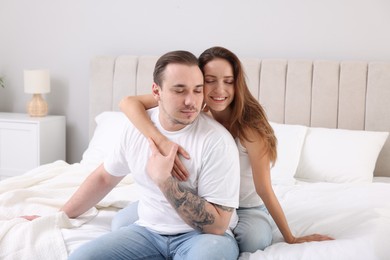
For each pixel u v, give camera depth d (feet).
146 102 6.64
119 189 8.43
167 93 5.65
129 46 13.32
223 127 6.02
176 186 5.58
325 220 7.00
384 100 11.10
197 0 12.67
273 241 6.63
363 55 11.74
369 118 11.22
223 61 6.02
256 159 6.28
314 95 11.50
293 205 7.70
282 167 9.95
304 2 11.96
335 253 5.75
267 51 12.32
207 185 5.71
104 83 12.96
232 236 6.09
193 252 5.52
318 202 7.80
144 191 6.22
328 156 10.21
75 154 14.17
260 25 12.30
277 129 10.64
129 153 6.23
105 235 5.98
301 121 11.62
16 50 14.24
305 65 11.55
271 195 6.33
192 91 5.63
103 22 13.46
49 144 13.26
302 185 9.14
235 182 5.76
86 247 5.74
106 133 11.57
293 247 6.06
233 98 6.20
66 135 14.16
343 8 11.74
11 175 13.15
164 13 12.95
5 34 14.25
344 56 11.85
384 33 11.57
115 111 12.87
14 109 14.47
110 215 7.45
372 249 5.79
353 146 10.28
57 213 6.80
